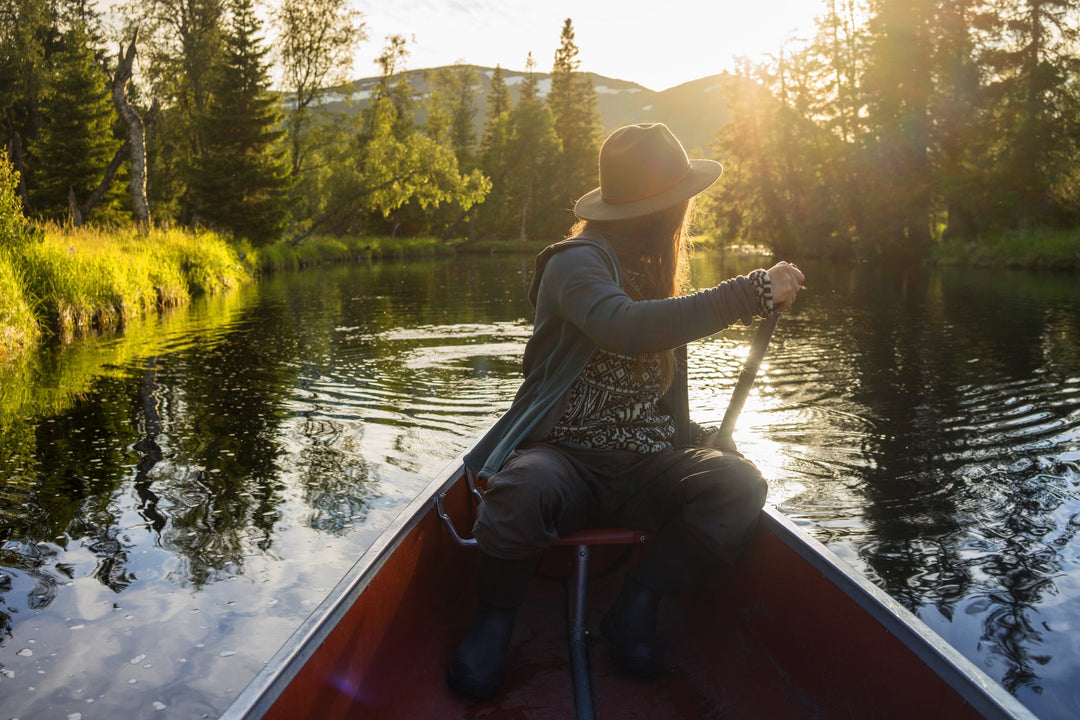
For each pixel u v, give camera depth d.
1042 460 4.62
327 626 1.39
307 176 38.38
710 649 2.02
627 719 1.76
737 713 1.77
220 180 28.77
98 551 3.50
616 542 1.93
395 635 1.73
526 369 2.08
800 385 6.82
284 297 16.70
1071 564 3.29
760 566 1.92
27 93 30.70
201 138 31.86
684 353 2.14
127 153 28.55
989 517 3.81
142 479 4.45
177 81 30.97
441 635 2.01
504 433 2.03
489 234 63.84
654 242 1.97
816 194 32.91
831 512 3.91
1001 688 1.18
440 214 54.69
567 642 2.04
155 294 13.93
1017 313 11.84
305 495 4.17
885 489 4.20
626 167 1.89
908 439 5.11
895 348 8.73
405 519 1.86
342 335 10.31
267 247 29.91
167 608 2.99
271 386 6.94
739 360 8.07
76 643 2.75
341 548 3.51
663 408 2.11
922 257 28.94
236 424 5.62
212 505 4.04
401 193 36.97
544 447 1.95
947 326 10.51
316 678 1.34
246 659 2.66
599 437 1.96
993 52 28.45
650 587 1.88
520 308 14.05
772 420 5.62
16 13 29.98
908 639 1.38
